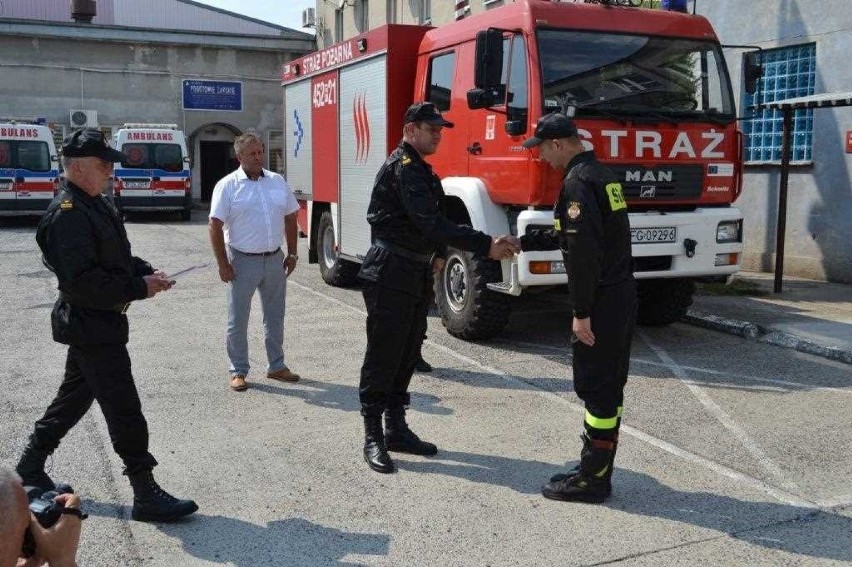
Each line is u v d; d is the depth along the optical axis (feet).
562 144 13.61
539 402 19.65
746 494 14.47
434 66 27.53
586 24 23.66
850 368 22.62
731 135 24.90
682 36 24.79
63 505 7.79
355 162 32.14
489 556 12.27
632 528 13.16
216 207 20.07
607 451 13.88
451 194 25.57
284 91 40.98
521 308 31.55
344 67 32.89
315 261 38.58
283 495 14.46
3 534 6.58
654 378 21.74
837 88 34.50
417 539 12.82
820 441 17.04
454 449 16.65
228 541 12.77
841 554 12.33
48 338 26.53
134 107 87.81
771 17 37.04
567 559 12.17
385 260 15.29
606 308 13.56
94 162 12.44
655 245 23.71
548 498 14.26
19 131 64.03
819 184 35.65
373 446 15.69
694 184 24.38
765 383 21.22
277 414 18.81
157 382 21.35
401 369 16.17
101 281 12.34
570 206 13.23
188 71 89.20
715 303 30.86
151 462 13.42
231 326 20.62
